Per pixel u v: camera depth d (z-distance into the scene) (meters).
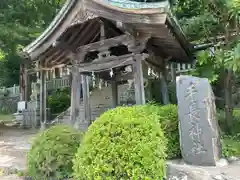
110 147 3.48
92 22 7.33
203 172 4.17
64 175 4.34
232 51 5.95
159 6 5.44
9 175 5.39
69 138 4.59
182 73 11.18
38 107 14.13
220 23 8.05
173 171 4.20
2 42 11.27
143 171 3.40
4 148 7.53
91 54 8.46
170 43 7.19
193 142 4.81
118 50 8.84
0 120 16.27
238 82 10.15
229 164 4.88
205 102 4.83
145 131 3.63
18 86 21.11
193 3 9.16
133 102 11.39
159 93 9.48
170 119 5.37
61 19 6.98
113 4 6.11
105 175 3.41
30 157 4.60
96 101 12.66
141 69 6.62
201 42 8.98
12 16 12.17
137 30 6.49
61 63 8.60
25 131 11.92
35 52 7.57
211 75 7.21
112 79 9.22
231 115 7.74
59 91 17.52
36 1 12.95
